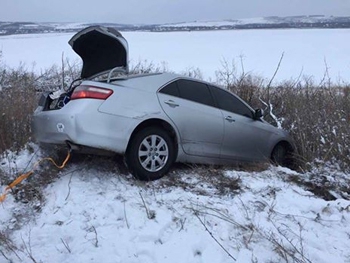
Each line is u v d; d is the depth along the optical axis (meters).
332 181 5.43
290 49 49.91
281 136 6.93
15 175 5.17
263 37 72.56
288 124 7.84
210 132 5.87
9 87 10.06
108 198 4.68
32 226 4.14
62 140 4.93
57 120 4.91
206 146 5.87
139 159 5.20
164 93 5.54
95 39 5.78
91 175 5.27
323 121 7.11
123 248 3.75
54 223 4.20
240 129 6.24
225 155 6.12
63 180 5.11
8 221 4.22
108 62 6.01
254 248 3.75
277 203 4.71
